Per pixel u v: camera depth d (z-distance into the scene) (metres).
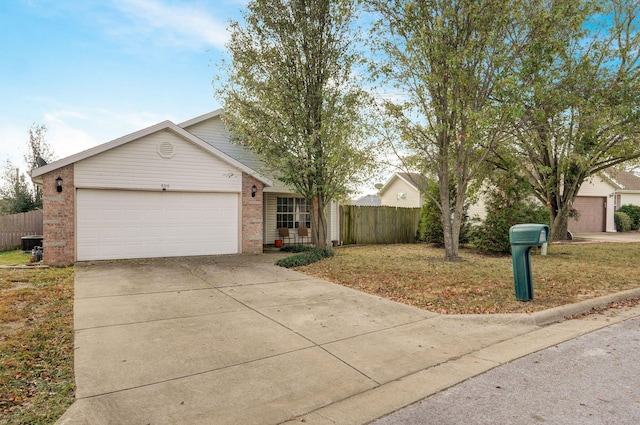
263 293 7.41
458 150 10.80
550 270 9.71
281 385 3.63
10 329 5.09
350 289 7.80
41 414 3.03
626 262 11.16
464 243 15.06
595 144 13.09
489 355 4.40
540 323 5.70
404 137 10.87
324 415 3.09
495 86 9.20
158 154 11.52
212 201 12.45
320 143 11.98
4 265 10.50
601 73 11.06
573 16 9.06
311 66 11.88
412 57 9.82
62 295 7.02
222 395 3.42
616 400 3.27
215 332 5.14
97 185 10.74
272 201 16.59
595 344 4.71
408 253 13.46
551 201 17.58
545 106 10.24
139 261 11.00
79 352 4.37
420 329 5.36
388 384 3.67
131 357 4.25
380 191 30.31
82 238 10.67
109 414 3.05
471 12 9.12
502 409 3.14
